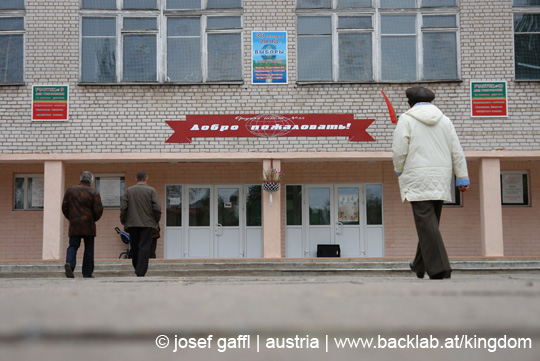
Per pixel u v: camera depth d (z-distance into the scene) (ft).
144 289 11.12
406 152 18.79
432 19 46.29
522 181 51.65
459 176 19.34
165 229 51.75
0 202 51.42
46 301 8.04
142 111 45.83
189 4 46.52
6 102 45.65
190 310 6.62
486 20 46.09
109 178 51.67
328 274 35.09
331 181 51.88
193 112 45.93
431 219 18.38
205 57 46.21
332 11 46.42
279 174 45.03
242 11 46.44
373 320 5.50
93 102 45.78
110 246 51.39
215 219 52.01
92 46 46.26
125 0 46.47
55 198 45.11
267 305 7.16
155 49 46.24
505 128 45.47
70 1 46.32
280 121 45.83
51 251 44.70
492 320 5.42
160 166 51.75
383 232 51.62
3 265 36.83
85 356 3.74
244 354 3.96
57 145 45.50
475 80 45.78
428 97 19.52
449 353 3.96
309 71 46.26
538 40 46.06
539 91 45.60
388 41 46.29
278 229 44.88
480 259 40.11
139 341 4.44
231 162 52.01
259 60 46.21
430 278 18.20
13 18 46.29
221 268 36.50
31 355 3.77
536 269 35.96
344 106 45.93
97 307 7.07
